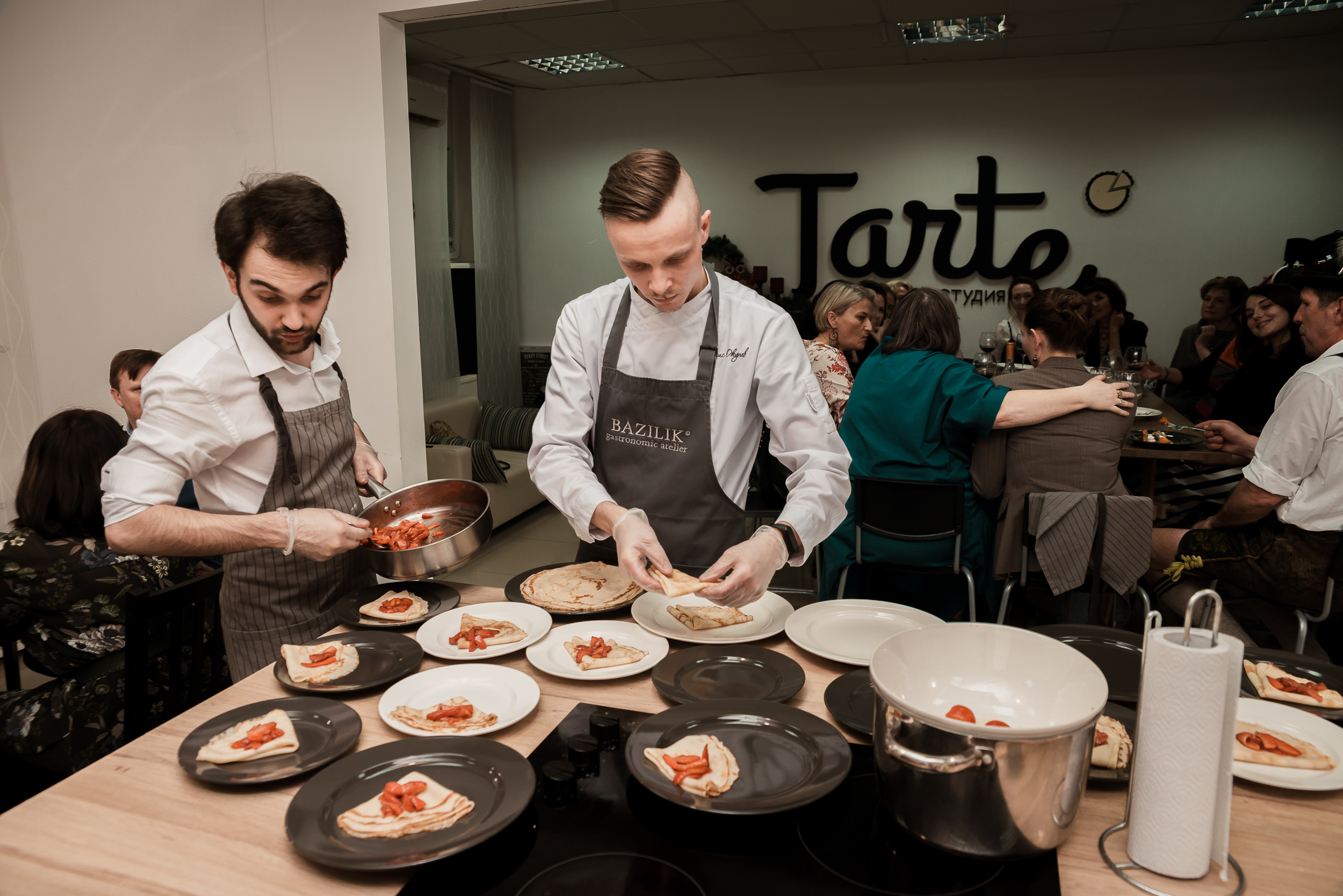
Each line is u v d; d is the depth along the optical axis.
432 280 5.88
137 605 1.42
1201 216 5.93
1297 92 5.61
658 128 6.82
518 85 6.82
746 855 0.85
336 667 1.27
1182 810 0.79
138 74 3.07
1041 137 6.12
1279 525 2.21
